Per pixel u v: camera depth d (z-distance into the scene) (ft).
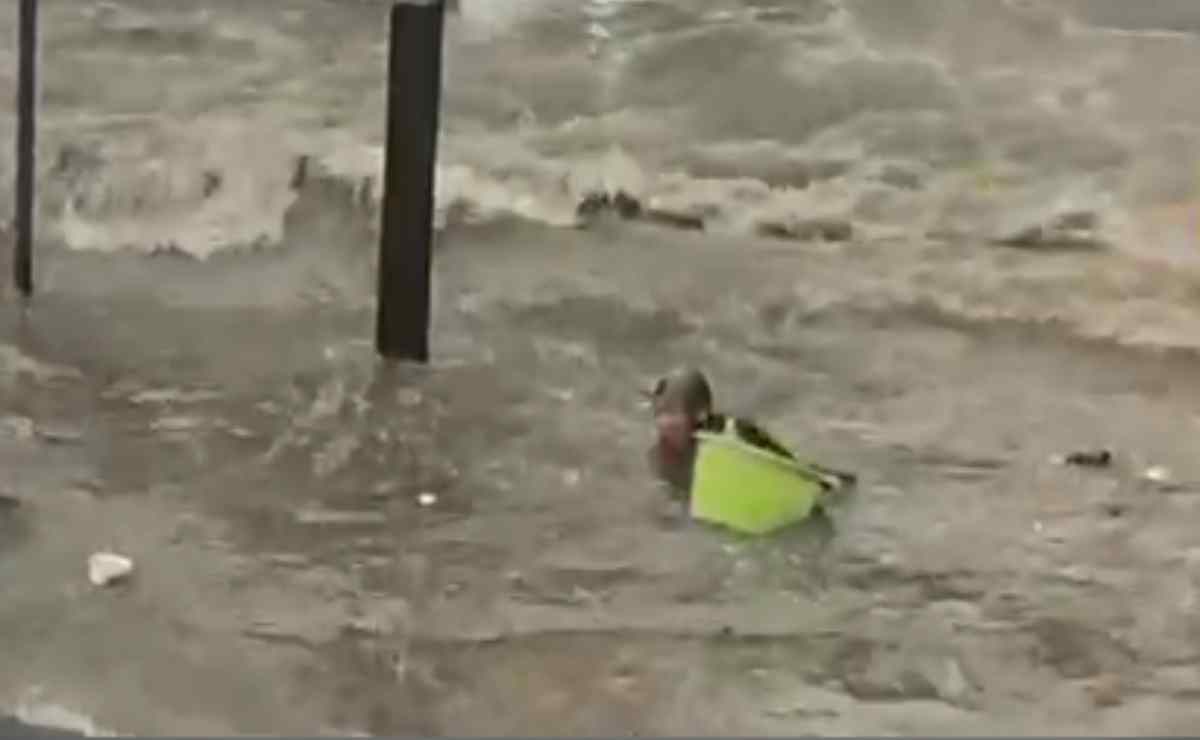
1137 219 47.24
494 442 37.65
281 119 49.19
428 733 28.96
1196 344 42.57
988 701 30.66
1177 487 37.27
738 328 42.55
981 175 48.85
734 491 34.91
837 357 41.57
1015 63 53.88
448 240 45.50
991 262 45.60
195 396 38.88
